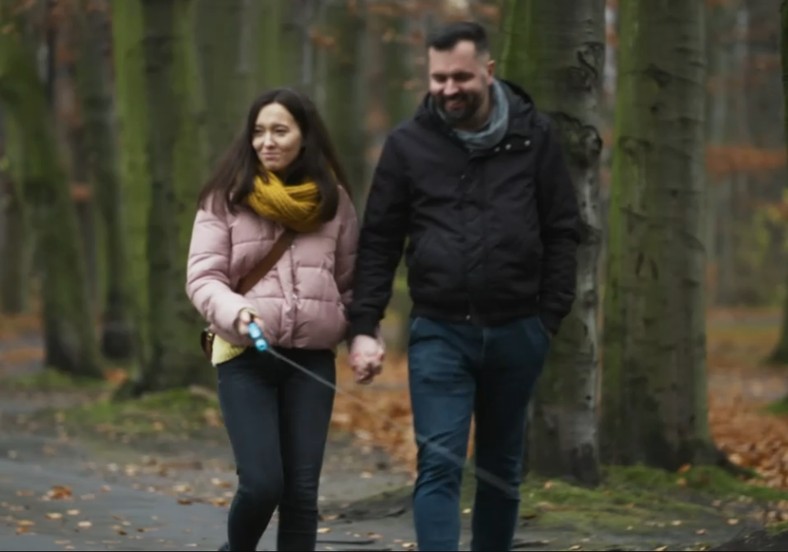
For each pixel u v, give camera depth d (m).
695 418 15.56
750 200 59.12
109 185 36.12
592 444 13.17
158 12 22.66
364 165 35.03
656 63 15.45
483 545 8.76
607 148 36.59
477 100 8.16
